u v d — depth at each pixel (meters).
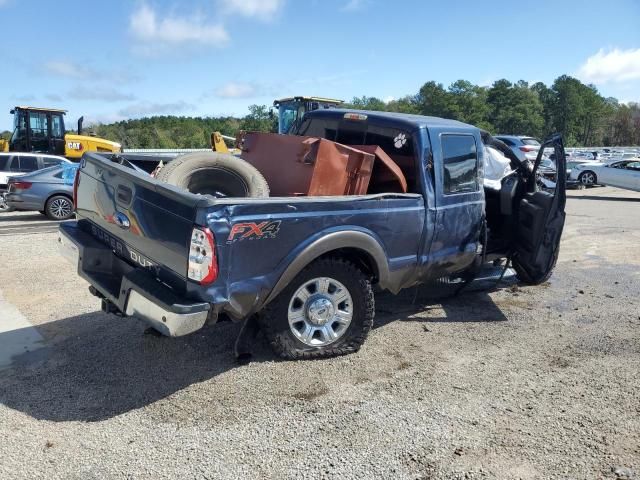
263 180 4.58
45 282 6.88
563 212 5.86
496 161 6.50
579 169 22.28
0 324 5.30
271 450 3.26
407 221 4.71
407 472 3.06
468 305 6.09
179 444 3.31
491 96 102.81
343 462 3.14
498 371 4.37
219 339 4.89
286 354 4.37
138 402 3.80
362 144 5.48
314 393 3.95
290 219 3.91
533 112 102.50
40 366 4.36
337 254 4.54
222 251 3.60
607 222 12.81
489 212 6.42
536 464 3.14
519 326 5.43
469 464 3.13
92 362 4.43
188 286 3.59
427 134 4.99
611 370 4.41
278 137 4.86
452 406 3.79
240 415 3.64
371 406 3.78
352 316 4.56
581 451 3.27
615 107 117.25
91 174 4.57
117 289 4.15
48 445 3.28
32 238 10.13
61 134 20.91
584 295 6.55
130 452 3.23
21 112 20.16
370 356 4.61
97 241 4.57
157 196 3.79
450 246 5.25
